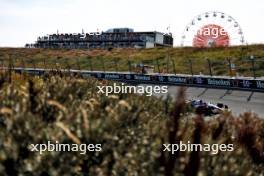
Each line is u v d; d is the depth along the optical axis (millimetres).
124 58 91812
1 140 4176
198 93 52906
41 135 4309
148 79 64938
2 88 6559
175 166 4172
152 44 145750
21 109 4859
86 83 7832
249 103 45969
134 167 4379
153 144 4648
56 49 115500
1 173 3998
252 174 5469
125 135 5285
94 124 4727
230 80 55750
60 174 4137
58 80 7547
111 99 6723
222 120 6867
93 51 105938
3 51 116188
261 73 63062
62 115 4988
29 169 4047
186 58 81875
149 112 7195
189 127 5828
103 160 4766
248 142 6984
